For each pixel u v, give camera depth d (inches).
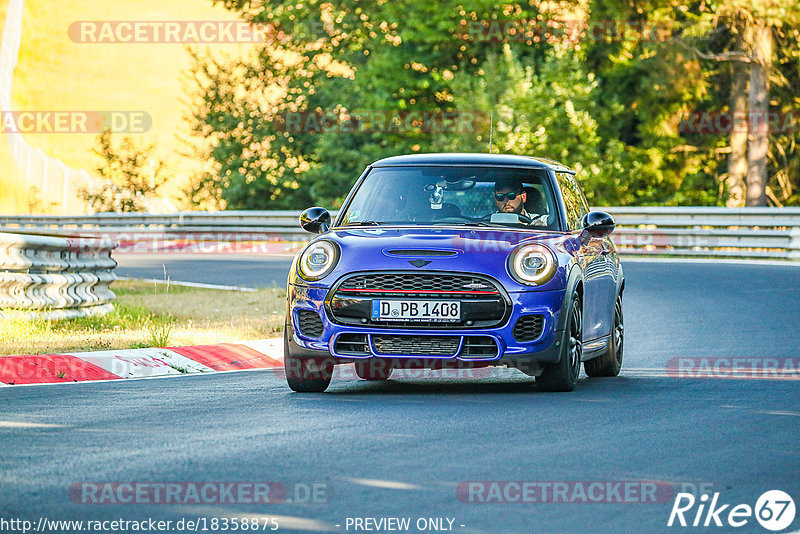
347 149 5521.7
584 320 1318.9
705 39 5068.9
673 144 5270.7
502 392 1274.6
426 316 1203.2
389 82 5398.6
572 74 5049.2
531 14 5344.5
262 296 2477.9
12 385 1338.6
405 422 1061.1
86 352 1502.2
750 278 2802.7
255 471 844.6
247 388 1314.0
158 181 6387.8
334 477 825.5
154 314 2112.5
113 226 5078.7
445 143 5002.5
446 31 5369.1
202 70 6274.6
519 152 4859.7
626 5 5157.5
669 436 995.9
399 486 798.5
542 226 1323.8
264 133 6072.8
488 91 5054.1
